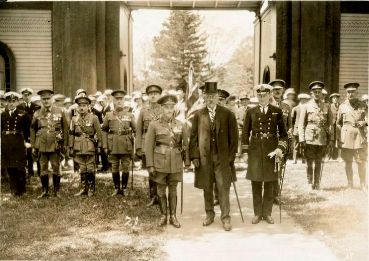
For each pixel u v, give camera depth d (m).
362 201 7.95
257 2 21.52
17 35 16.94
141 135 7.91
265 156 6.74
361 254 5.29
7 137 8.47
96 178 10.77
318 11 15.50
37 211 7.39
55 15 15.65
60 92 15.75
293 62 15.64
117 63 16.47
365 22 16.88
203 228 6.55
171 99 6.55
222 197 6.54
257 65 22.61
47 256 5.30
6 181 10.11
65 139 8.61
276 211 7.47
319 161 9.11
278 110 6.88
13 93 8.52
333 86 15.68
